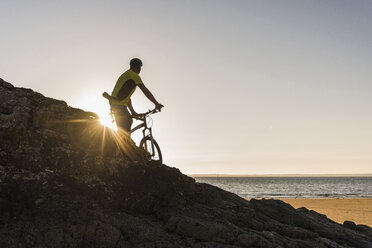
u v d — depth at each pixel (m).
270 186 142.12
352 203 42.97
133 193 6.60
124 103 7.52
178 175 7.55
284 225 8.22
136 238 5.82
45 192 5.72
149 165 7.73
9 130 6.47
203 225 6.30
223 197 8.80
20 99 7.35
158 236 5.99
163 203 6.95
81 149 7.06
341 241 9.11
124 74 7.48
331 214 29.78
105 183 6.44
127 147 7.62
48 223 5.26
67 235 5.18
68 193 5.96
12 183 5.59
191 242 6.00
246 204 8.80
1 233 4.80
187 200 7.36
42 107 7.47
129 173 6.77
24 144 6.56
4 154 6.20
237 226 7.16
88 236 5.36
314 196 71.88
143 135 8.11
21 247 4.73
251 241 6.30
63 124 7.34
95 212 5.79
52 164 6.44
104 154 7.34
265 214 9.32
